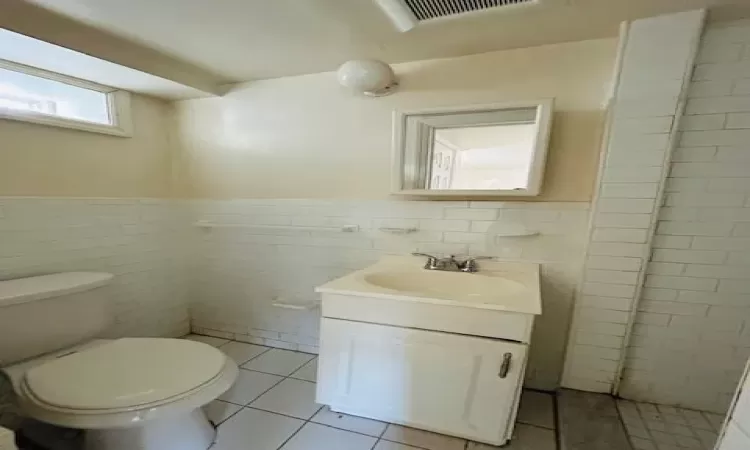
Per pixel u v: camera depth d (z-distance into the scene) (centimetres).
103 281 157
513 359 128
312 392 175
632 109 143
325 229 199
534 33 145
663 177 144
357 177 192
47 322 138
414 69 175
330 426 150
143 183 209
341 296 146
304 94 196
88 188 180
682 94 137
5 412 141
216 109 214
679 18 132
